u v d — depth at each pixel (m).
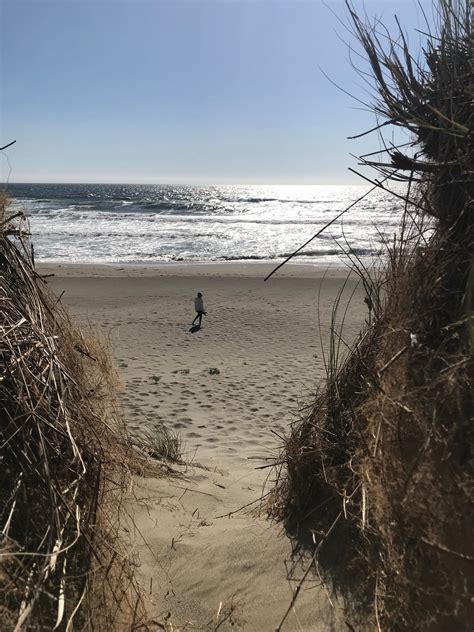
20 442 2.04
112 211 58.97
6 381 2.11
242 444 5.53
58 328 2.77
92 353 3.12
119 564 2.13
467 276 2.00
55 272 21.62
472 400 1.78
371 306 2.68
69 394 2.36
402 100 2.24
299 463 2.76
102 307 15.13
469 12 2.09
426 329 2.05
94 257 27.20
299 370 8.98
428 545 1.74
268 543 2.52
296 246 31.38
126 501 2.85
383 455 1.93
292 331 12.07
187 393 7.60
